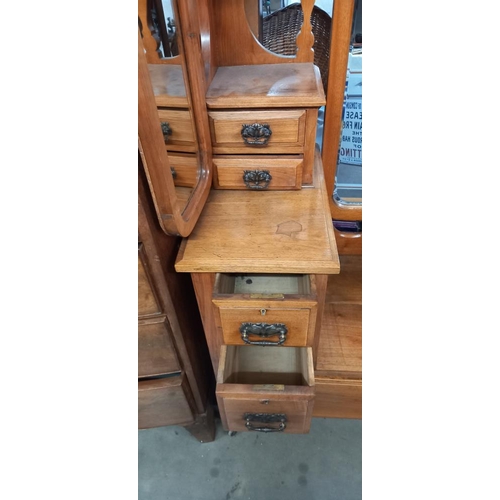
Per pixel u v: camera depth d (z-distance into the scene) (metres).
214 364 1.00
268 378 1.04
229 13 0.97
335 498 1.09
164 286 0.82
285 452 1.19
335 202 1.25
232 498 1.10
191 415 1.11
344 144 1.17
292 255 0.77
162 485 1.14
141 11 0.56
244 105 0.86
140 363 0.96
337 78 1.02
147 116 0.58
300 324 0.80
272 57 1.02
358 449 1.19
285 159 0.93
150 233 0.73
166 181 0.66
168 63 0.68
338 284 1.30
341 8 0.92
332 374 1.04
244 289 0.97
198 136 0.87
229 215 0.89
